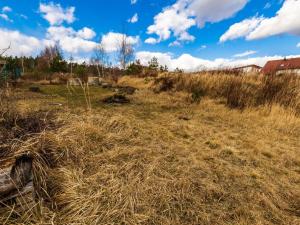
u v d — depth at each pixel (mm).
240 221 1935
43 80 16000
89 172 2346
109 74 20078
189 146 3441
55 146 2535
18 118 2842
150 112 5590
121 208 1888
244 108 5852
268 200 2223
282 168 2963
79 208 1827
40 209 1761
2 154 2006
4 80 2998
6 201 1694
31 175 1872
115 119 3807
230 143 3715
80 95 8039
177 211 1993
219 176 2641
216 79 7852
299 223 1963
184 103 6891
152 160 2727
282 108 5375
